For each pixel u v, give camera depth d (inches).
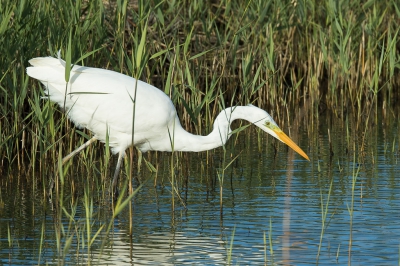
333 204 414.6
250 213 402.0
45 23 493.4
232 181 482.3
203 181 487.8
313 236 354.6
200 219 392.8
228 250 335.6
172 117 444.8
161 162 548.1
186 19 686.5
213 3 760.3
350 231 341.1
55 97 429.4
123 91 428.5
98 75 428.5
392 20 757.9
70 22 482.3
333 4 655.1
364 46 709.3
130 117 431.5
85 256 329.1
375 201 418.0
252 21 630.5
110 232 370.3
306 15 695.1
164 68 630.5
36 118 474.0
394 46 592.7
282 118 669.3
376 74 576.1
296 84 678.5
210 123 538.9
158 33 658.8
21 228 377.1
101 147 564.4
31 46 470.3
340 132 649.0
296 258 321.1
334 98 737.6
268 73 646.5
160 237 359.6
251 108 456.4
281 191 449.7
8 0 466.0
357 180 471.8
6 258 326.0
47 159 499.8
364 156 546.6
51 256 329.7
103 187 441.7
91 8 521.7
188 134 454.3
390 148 573.9
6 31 451.2
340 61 669.3
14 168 523.2
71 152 459.2
